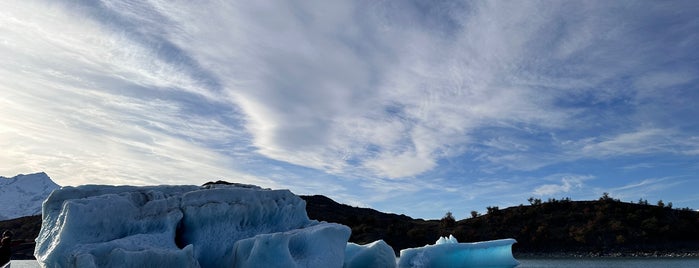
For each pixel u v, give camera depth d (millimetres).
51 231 16047
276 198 21109
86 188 17609
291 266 16953
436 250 27703
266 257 16859
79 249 14320
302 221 21609
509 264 29547
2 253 14289
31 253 73000
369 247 22891
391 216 112312
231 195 19266
